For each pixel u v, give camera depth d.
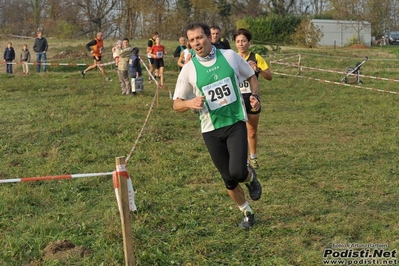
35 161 7.70
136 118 11.21
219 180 6.86
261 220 5.41
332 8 49.75
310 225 5.24
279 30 44.00
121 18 44.31
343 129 10.37
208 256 4.60
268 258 4.55
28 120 10.70
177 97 4.90
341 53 31.72
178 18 43.47
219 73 4.77
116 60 14.87
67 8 46.19
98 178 6.79
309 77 19.73
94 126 10.14
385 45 49.66
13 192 6.20
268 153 8.25
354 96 15.38
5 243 4.84
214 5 45.50
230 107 4.78
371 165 7.55
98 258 4.52
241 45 6.88
